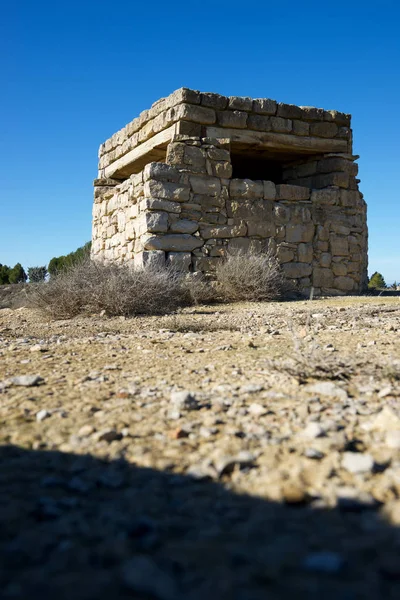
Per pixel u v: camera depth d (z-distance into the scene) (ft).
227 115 46.14
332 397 11.53
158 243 42.52
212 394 12.07
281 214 47.70
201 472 7.39
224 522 5.98
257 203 46.68
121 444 8.78
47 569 4.99
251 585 4.60
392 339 19.56
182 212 43.83
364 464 7.28
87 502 6.66
